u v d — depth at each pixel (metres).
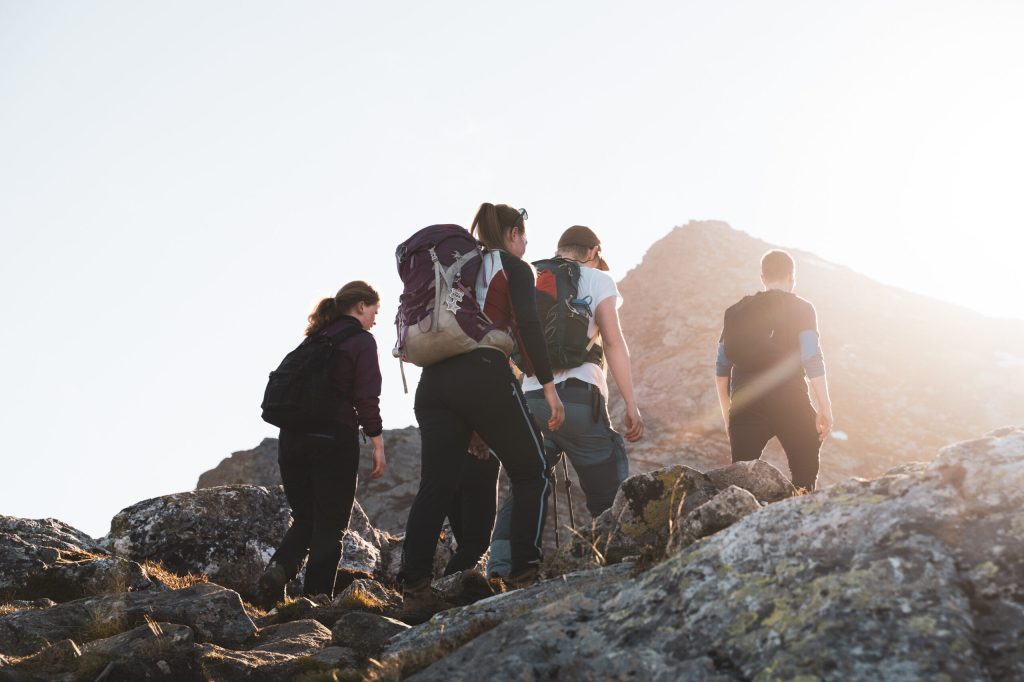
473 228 4.47
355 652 3.52
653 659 2.34
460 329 3.99
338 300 5.88
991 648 2.01
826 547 2.46
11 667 3.32
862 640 2.09
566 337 5.03
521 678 2.42
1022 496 2.36
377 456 5.63
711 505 3.25
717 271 32.81
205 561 7.10
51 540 6.52
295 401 5.44
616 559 4.14
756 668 2.16
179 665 3.35
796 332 5.46
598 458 5.19
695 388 25.95
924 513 2.41
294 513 5.81
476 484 5.76
